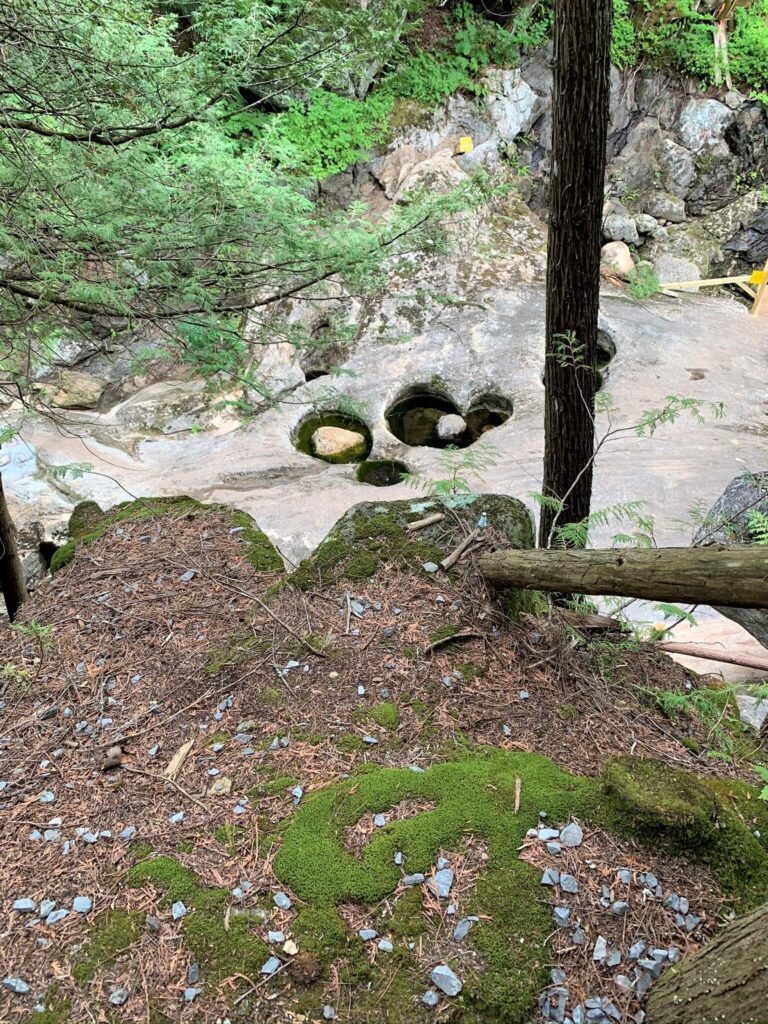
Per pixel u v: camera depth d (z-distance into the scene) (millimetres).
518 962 1807
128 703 2855
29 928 1960
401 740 2609
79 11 2930
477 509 3617
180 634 3232
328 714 2725
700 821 2049
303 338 4145
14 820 2324
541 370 8461
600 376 8672
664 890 1973
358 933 1894
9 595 4262
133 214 3289
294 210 3850
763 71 11125
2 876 2119
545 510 4258
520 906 1929
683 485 6816
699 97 11352
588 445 4004
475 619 3148
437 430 8211
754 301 10117
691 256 11375
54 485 6977
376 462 7688
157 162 3473
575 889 1972
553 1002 1740
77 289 2869
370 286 4168
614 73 10969
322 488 7129
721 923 1890
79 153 3150
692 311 9797
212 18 3260
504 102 10719
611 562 2432
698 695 2928
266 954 1853
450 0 10352
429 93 10445
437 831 2135
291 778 2436
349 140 9805
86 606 3475
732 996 1486
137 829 2268
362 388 8445
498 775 2346
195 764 2531
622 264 10828
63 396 7836
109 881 2088
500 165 10883
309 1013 1735
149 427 7930
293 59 3447
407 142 10422
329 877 2025
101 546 3998
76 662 3109
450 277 9555
